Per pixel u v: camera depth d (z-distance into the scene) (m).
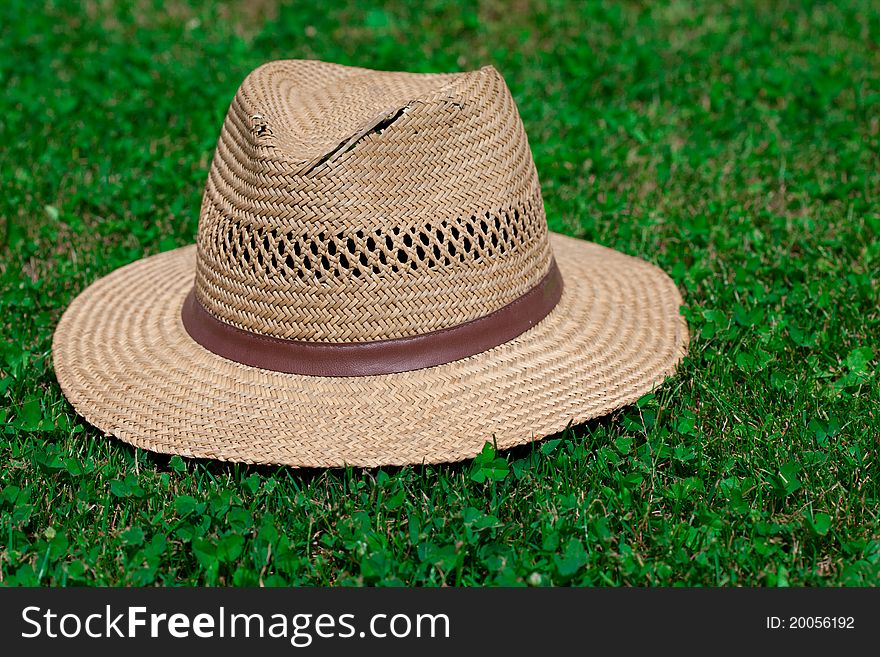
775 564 0.90
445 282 0.94
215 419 0.94
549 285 0.99
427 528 0.92
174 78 1.45
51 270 1.17
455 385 0.94
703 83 1.41
